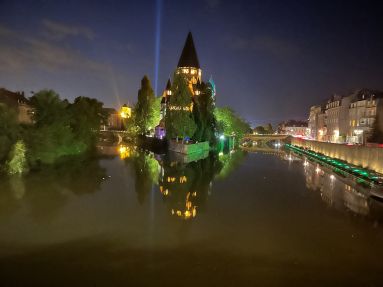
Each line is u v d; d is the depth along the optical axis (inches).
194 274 623.5
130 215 997.8
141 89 4613.7
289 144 5940.0
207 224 929.5
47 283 581.9
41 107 2258.9
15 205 1074.7
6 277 601.9
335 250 760.3
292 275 631.8
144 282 589.6
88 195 1249.4
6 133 1700.3
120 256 696.4
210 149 3976.4
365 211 1117.1
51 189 1322.6
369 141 3484.3
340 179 1838.1
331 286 595.8
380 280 621.3
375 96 3831.2
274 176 1927.9
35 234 815.7
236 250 743.1
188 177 1804.9
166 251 729.0
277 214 1061.8
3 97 2650.1
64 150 2423.7
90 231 844.6
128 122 5452.8
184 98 3193.9
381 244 802.8
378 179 1424.7
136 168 2050.9
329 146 3041.3
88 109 3228.3
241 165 2495.1
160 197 1262.3
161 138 4013.3
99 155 2785.4
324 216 1048.2
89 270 631.2
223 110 4810.5
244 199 1274.6
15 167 1631.4
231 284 590.2
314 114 6441.9
